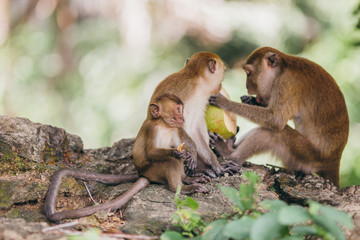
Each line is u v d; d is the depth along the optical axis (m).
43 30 26.62
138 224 7.58
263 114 10.34
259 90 10.89
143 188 8.89
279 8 25.55
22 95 26.38
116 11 25.31
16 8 25.92
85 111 25.38
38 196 8.21
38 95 26.42
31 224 7.16
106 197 8.89
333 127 10.57
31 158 9.09
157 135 8.90
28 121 9.66
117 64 25.47
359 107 21.50
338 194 9.16
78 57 26.42
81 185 8.95
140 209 8.17
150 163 8.86
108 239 6.82
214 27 25.25
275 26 25.06
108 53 25.81
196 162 9.39
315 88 10.48
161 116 8.92
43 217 7.84
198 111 9.92
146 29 24.86
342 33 22.44
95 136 24.48
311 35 25.36
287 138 10.46
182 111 8.98
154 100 9.19
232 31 25.36
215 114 10.08
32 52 26.53
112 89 25.16
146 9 24.78
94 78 25.61
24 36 26.48
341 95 10.76
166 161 8.79
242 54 25.98
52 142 9.80
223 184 9.18
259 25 25.06
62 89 26.52
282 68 10.57
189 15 25.14
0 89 26.31
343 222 6.05
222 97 10.16
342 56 21.91
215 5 25.45
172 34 25.55
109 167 10.09
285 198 9.27
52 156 9.52
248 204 6.68
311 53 23.08
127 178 9.38
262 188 9.27
